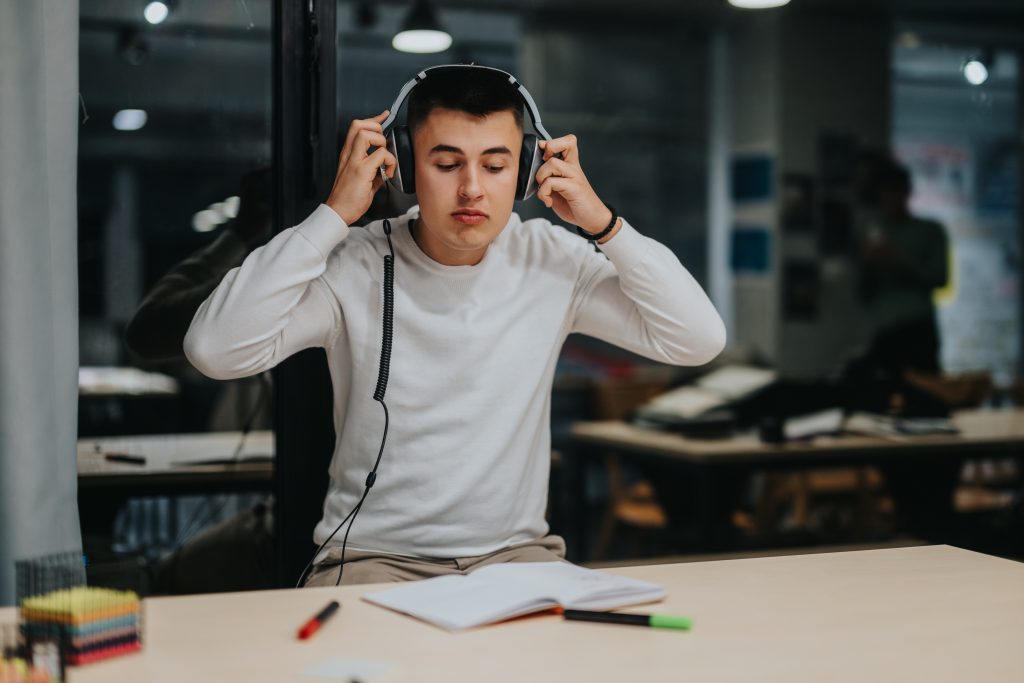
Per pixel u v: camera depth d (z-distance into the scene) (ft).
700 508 11.02
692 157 11.71
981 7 11.96
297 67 7.04
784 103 11.66
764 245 11.75
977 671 3.57
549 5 11.11
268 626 4.00
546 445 6.17
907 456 11.36
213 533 7.61
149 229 7.47
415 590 4.42
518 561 5.72
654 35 11.53
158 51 7.36
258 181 7.46
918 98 11.87
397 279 5.82
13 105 6.18
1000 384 12.07
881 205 11.81
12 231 6.19
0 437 6.21
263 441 7.66
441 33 10.25
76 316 6.44
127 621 3.69
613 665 3.59
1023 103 12.05
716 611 4.22
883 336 11.87
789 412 11.78
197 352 5.52
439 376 5.69
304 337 5.77
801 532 11.51
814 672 3.54
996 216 12.04
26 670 3.30
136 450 7.53
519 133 5.60
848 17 11.73
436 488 5.65
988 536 11.88
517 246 6.06
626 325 6.19
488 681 3.44
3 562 6.24
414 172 5.60
